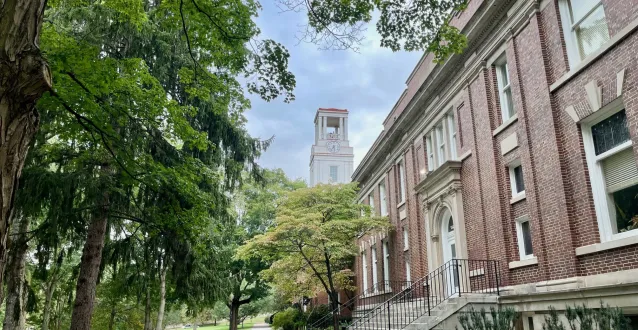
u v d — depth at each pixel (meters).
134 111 10.95
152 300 24.23
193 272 14.30
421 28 8.79
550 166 10.09
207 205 13.21
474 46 13.80
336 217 20.50
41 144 11.52
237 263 31.36
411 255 19.14
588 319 6.90
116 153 11.38
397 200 21.77
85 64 9.12
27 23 3.33
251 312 53.34
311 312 27.11
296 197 20.80
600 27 9.30
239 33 9.26
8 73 3.15
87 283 12.54
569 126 9.71
